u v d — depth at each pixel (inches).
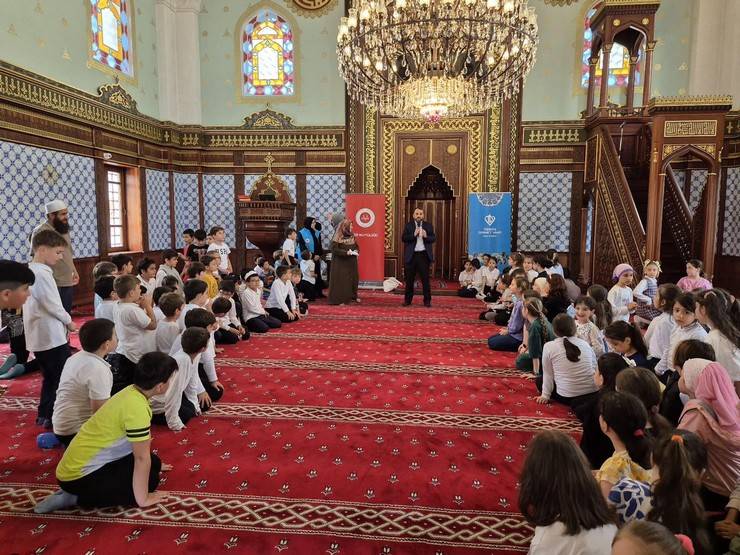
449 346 219.6
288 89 411.2
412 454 118.9
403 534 88.9
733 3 345.4
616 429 74.6
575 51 385.4
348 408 147.4
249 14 405.1
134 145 351.3
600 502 57.1
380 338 233.9
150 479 100.6
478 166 404.2
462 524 92.0
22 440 125.3
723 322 115.6
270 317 255.9
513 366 189.9
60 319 131.5
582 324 160.6
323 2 400.2
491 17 212.5
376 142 409.7
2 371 174.2
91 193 306.8
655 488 63.1
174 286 189.9
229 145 415.2
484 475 109.4
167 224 395.9
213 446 122.2
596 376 120.1
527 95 392.2
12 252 246.1
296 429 132.4
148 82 373.4
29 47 256.5
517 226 400.8
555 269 278.7
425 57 237.5
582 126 384.8
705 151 265.4
